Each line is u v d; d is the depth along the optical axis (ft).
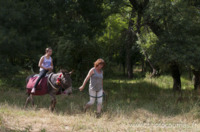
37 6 27.04
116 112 22.67
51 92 22.34
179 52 31.58
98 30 35.60
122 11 41.78
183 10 32.40
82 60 42.83
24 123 16.94
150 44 36.01
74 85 42.47
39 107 24.89
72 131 15.90
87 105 21.22
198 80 42.47
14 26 21.86
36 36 24.45
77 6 31.83
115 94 36.45
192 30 33.58
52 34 32.83
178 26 32.01
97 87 20.53
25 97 30.32
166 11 31.73
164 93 36.73
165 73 68.64
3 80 40.88
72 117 20.06
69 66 43.21
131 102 29.27
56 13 30.76
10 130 14.61
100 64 19.94
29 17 24.29
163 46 33.76
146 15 35.50
